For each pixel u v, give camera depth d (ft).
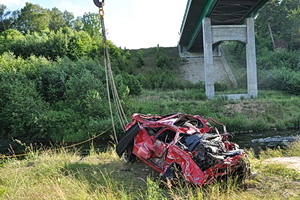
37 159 27.14
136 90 94.89
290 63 126.93
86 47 129.08
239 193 16.40
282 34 170.81
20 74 74.23
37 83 76.43
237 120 59.88
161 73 140.36
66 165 23.89
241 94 91.25
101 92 69.31
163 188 18.07
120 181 19.63
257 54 154.30
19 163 25.44
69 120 62.59
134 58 168.96
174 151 18.45
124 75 98.99
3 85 64.23
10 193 17.74
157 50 177.37
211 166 16.98
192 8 97.04
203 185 16.97
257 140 48.91
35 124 58.18
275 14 177.47
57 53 117.29
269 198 15.49
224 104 76.84
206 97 90.22
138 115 24.79
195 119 23.77
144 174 21.25
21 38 128.47
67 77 80.23
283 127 59.06
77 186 17.95
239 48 169.07
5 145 54.13
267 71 114.32
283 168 20.53
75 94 68.85
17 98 60.49
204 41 93.04
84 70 80.79
